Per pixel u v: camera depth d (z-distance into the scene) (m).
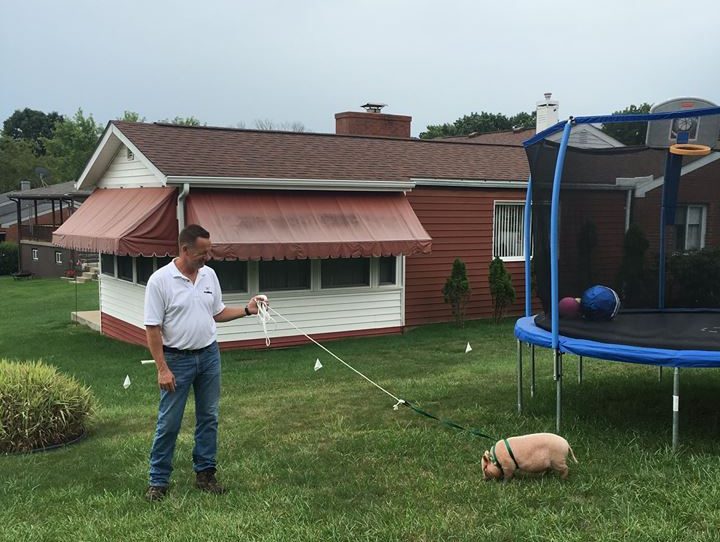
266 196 12.04
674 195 7.46
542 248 6.60
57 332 15.43
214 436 4.85
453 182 14.26
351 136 16.12
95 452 5.96
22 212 41.06
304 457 5.50
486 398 7.27
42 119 86.94
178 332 4.57
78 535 4.11
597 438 5.56
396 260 13.77
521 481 4.72
